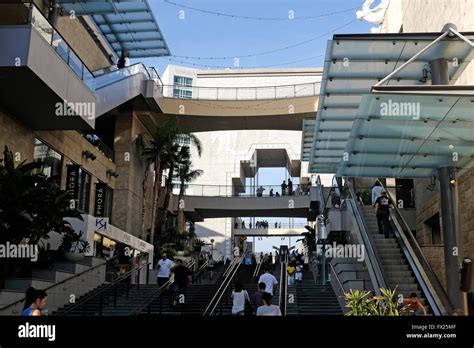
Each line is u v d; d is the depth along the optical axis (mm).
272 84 60219
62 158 22438
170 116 34906
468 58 11734
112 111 31422
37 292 7125
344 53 11578
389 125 10812
